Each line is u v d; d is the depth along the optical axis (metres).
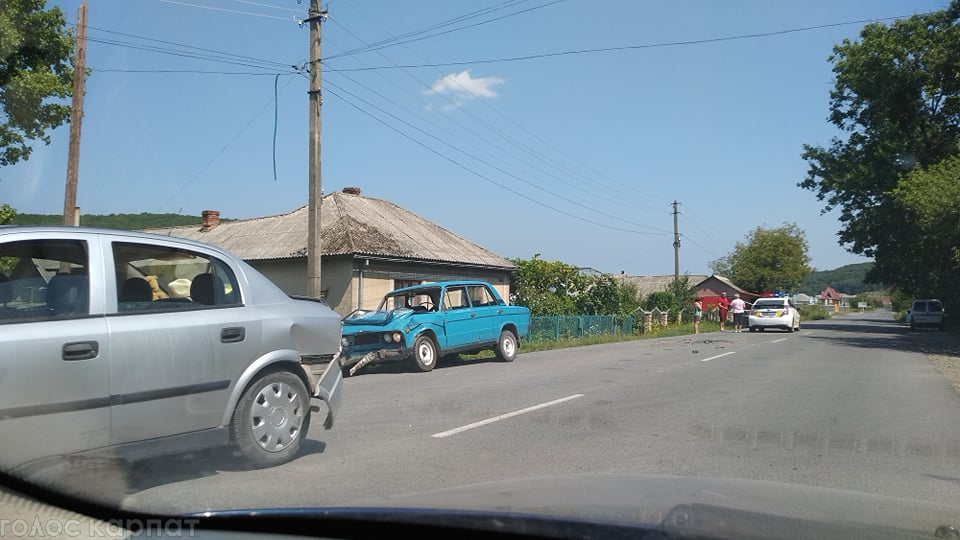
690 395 11.02
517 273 28.50
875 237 39.41
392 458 6.51
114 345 4.80
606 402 10.17
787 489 4.00
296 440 6.09
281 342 5.93
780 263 70.69
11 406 4.27
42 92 16.52
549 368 14.94
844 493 4.06
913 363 17.20
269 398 5.87
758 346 22.80
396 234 24.34
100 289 4.90
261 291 6.04
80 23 15.34
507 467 6.23
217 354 5.43
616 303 31.59
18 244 4.65
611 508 3.25
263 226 25.89
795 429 8.30
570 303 29.08
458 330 14.88
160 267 5.46
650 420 8.76
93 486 4.66
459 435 7.67
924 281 39.12
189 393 5.23
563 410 9.40
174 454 5.40
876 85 35.50
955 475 6.21
